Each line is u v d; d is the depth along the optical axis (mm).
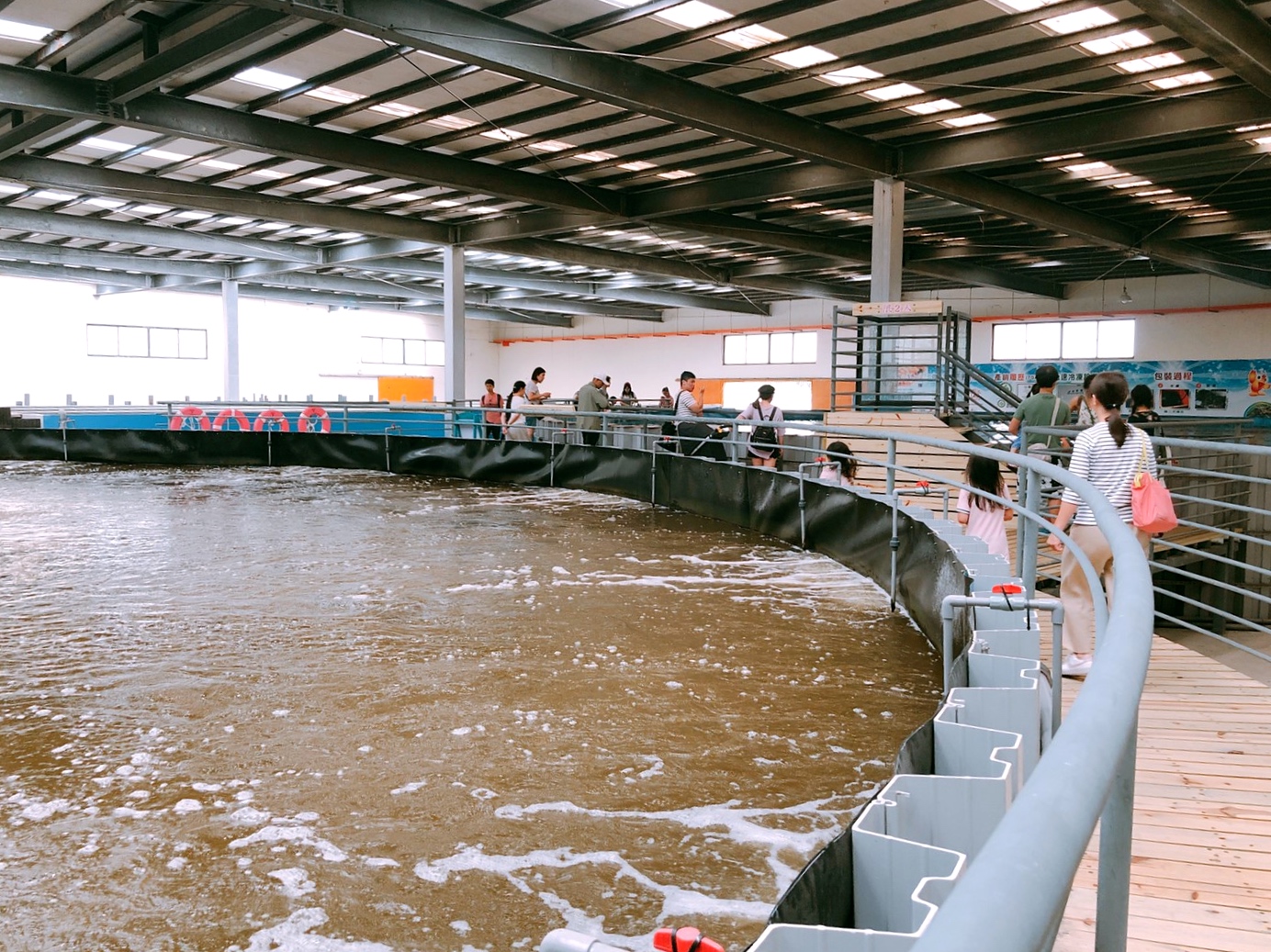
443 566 8109
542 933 2855
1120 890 1076
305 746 4215
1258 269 22594
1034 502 4578
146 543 9203
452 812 3604
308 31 10258
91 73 11312
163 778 3885
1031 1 9102
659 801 3709
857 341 13648
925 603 5918
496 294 33469
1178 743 3844
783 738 4328
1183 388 26281
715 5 9367
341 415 21234
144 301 30797
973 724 2641
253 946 2779
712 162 15195
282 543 9273
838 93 11531
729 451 12984
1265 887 2723
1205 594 14422
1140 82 10898
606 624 6234
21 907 2967
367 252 23016
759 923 2906
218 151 14953
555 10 9602
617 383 38188
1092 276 26766
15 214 19031
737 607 6707
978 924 530
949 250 22406
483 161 15273
